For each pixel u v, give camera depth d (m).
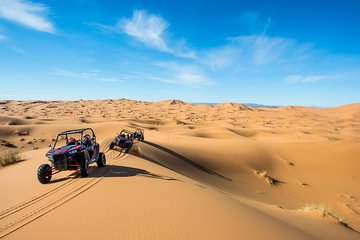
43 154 19.66
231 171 28.34
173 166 22.45
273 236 6.33
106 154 17.47
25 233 5.61
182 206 7.45
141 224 5.96
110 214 6.55
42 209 7.11
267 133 79.12
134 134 29.42
